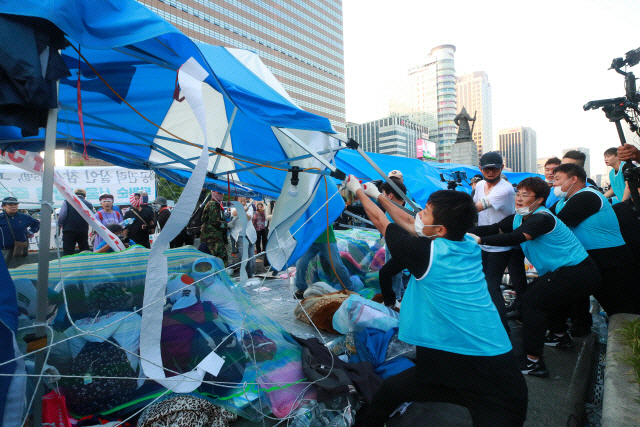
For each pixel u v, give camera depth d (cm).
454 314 151
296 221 324
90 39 168
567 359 344
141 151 416
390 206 214
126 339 212
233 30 6875
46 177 170
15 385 153
